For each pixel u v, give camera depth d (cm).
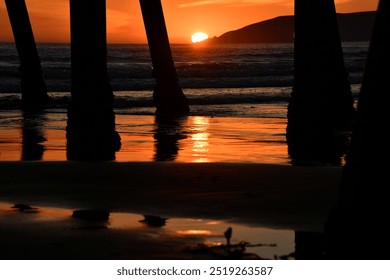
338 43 2270
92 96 1727
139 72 5538
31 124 2423
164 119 2634
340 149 1731
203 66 6178
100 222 930
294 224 920
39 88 3506
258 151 1700
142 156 1598
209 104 3422
